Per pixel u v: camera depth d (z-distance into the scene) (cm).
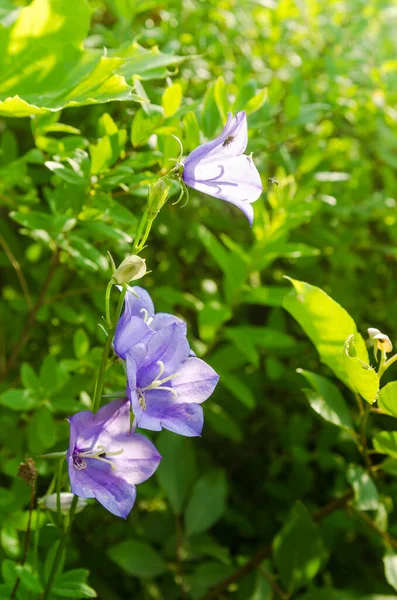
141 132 49
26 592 44
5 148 63
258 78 79
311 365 78
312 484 74
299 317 46
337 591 58
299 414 81
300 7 80
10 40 34
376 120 78
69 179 46
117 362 36
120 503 34
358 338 45
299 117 65
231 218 81
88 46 66
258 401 78
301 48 87
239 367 76
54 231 50
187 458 66
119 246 61
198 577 62
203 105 51
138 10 65
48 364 54
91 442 35
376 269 86
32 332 70
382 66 90
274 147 68
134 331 35
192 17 75
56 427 54
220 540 77
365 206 78
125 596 71
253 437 81
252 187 37
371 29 100
